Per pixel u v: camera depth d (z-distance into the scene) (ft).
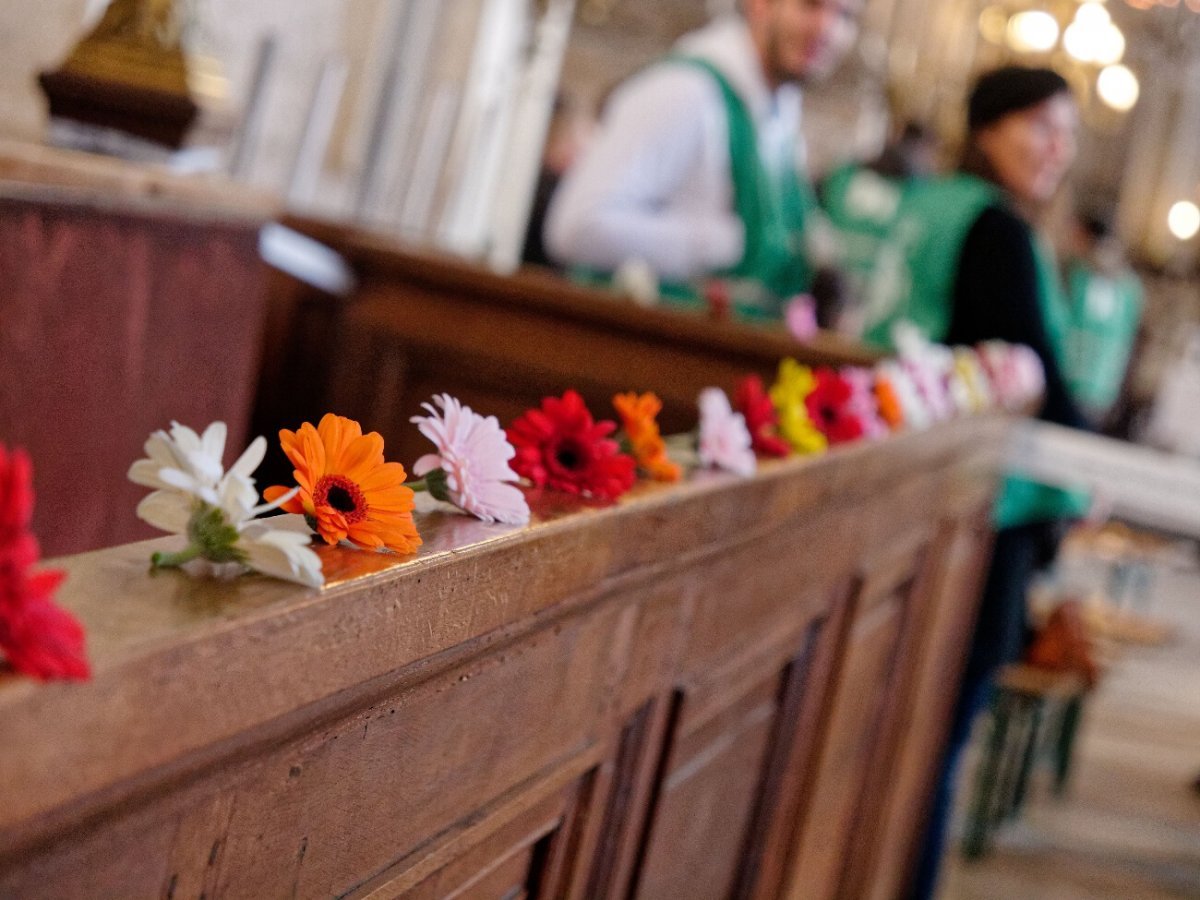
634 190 14.06
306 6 19.03
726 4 29.78
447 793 3.88
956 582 13.01
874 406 8.39
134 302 7.99
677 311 13.09
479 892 4.40
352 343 13.51
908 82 27.09
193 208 8.29
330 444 3.25
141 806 2.56
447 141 23.27
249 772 2.87
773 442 6.28
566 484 4.42
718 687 6.28
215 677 2.61
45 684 2.21
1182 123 47.52
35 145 7.18
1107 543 32.35
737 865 7.90
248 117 16.02
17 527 2.19
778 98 14.85
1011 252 14.03
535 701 4.29
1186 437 46.68
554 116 27.40
